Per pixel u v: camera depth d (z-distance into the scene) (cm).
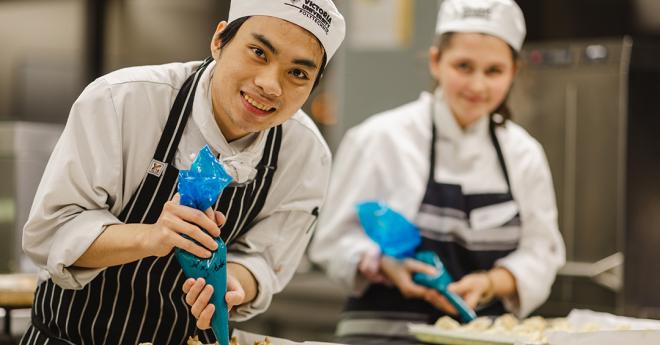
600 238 359
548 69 364
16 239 275
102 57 548
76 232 145
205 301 139
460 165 242
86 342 160
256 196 163
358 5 359
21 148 275
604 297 356
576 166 362
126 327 160
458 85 232
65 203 148
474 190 240
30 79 539
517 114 368
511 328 211
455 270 237
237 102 144
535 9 405
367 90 360
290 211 173
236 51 142
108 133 149
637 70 351
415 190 238
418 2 348
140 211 155
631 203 354
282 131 165
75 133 148
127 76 153
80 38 542
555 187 366
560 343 177
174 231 136
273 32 139
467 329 207
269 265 173
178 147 155
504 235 241
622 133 352
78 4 541
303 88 145
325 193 176
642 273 356
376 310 237
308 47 142
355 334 238
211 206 155
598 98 356
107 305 159
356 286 237
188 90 156
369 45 358
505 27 230
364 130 250
